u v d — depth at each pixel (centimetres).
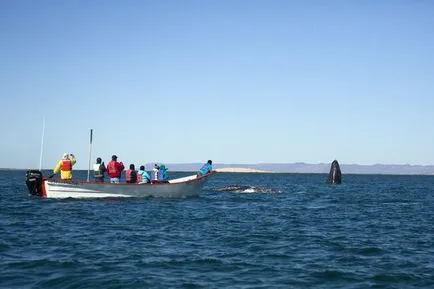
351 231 1947
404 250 1506
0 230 1778
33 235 1672
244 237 1722
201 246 1518
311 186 7088
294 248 1515
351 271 1197
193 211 2620
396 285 1073
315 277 1133
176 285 1039
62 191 2850
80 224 1964
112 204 2791
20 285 1016
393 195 4841
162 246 1502
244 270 1191
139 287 1020
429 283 1092
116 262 1250
